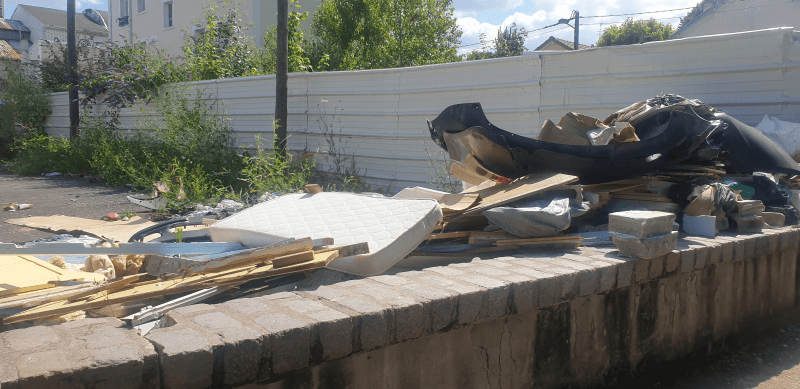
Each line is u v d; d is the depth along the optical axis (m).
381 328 2.11
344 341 2.02
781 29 5.90
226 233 4.09
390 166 9.31
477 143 4.78
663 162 4.41
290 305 2.18
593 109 7.11
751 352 3.89
